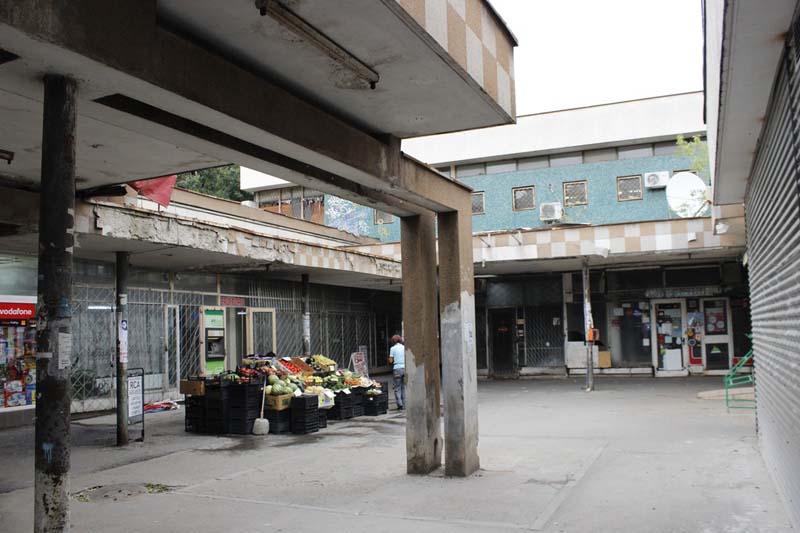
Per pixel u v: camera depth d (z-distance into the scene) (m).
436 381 8.27
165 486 7.68
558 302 23.41
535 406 14.73
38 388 3.60
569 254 18.06
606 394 16.78
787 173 5.12
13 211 8.32
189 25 4.25
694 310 22.05
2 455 9.55
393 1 4.10
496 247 18.80
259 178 29.44
